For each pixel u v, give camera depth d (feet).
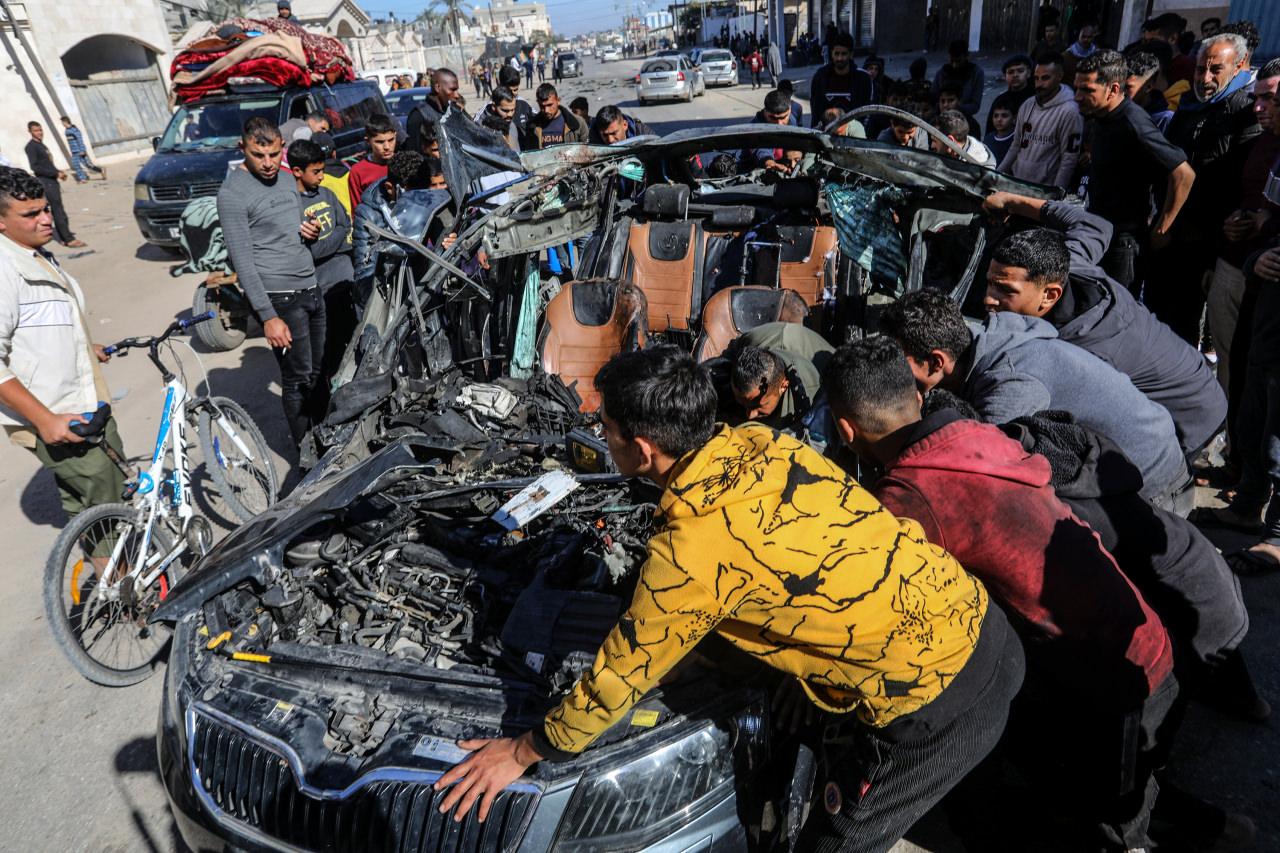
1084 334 9.04
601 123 22.98
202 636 7.68
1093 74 13.17
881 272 13.60
